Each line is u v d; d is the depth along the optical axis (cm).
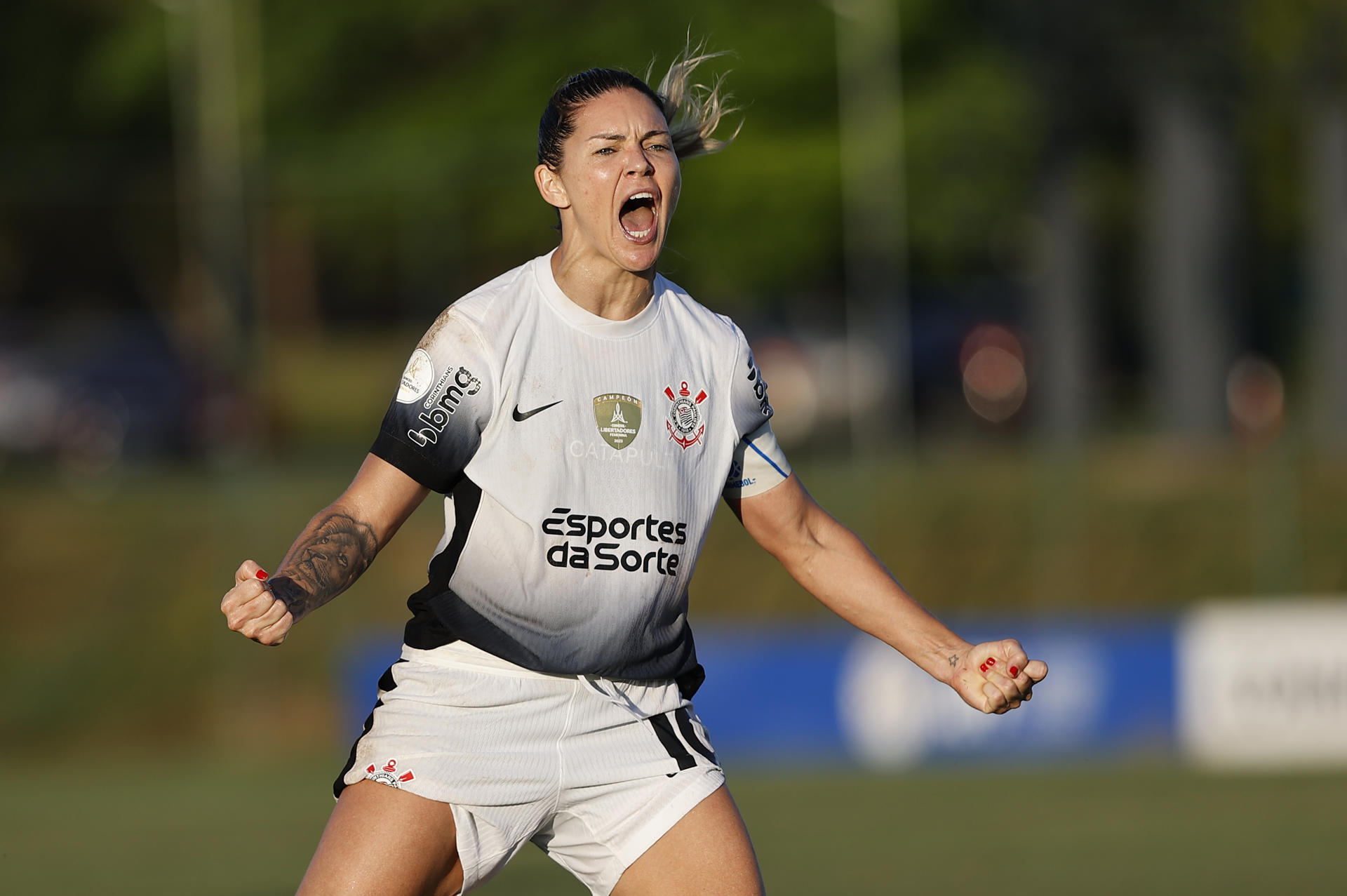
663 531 1294
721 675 4381
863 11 7494
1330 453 6088
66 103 10562
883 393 7088
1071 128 7781
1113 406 10650
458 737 1272
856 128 7406
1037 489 5744
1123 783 3862
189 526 5584
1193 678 4234
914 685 4316
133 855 3225
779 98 8450
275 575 1198
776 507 1389
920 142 8238
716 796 1322
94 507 5703
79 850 3288
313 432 7606
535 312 1282
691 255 8462
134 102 10194
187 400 7294
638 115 1266
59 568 5516
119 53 10112
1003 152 8331
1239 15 7288
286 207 7481
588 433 1276
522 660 1282
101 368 7369
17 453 7300
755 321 8206
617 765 1303
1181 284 7669
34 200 8362
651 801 1305
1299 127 8900
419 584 5378
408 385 1262
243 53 8950
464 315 1270
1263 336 10831
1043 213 7844
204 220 7306
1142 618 4541
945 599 5591
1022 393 8344
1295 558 5631
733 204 8350
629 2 8744
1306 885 2659
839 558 1399
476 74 9206
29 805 3956
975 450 6950
